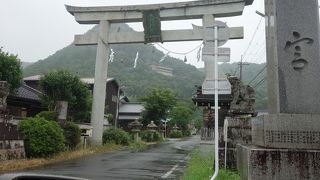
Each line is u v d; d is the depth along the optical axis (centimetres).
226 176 1146
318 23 673
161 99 5741
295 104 654
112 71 8212
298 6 680
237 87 1669
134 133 4647
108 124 4481
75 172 1510
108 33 2998
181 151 3238
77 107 3288
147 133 5181
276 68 679
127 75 8325
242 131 1302
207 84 950
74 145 2584
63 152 2236
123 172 1563
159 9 2820
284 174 583
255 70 5481
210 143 2059
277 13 684
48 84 2988
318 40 667
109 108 5272
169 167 1820
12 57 2747
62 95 3020
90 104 3456
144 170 1662
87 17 3014
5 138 1700
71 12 3038
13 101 2973
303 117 611
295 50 668
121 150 3180
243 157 691
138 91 7888
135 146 3847
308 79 658
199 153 2195
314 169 579
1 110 1750
